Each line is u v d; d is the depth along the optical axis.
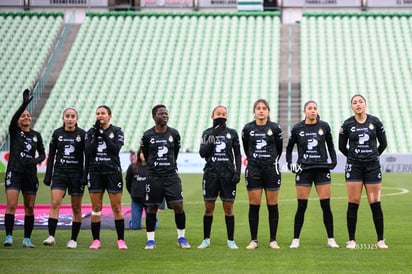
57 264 34.28
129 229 50.28
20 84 137.38
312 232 48.06
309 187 41.31
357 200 41.12
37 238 45.25
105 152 40.28
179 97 134.25
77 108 132.12
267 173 41.12
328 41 145.38
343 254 37.75
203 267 33.50
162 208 63.19
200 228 50.50
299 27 152.75
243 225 52.19
